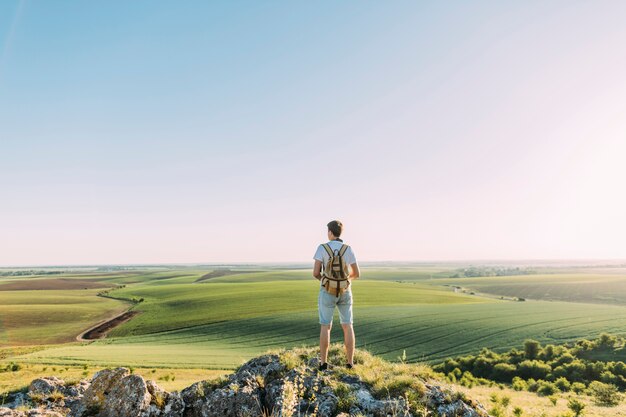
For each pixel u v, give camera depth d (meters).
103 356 54.69
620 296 146.00
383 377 6.69
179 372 43.72
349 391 6.14
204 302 113.06
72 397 6.84
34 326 96.00
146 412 5.77
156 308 111.88
